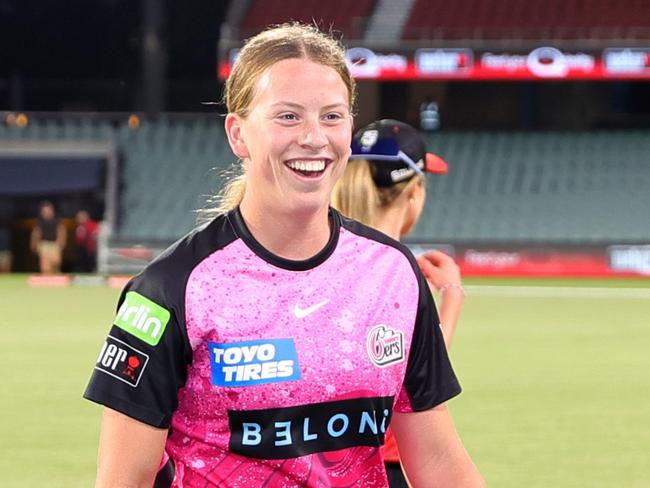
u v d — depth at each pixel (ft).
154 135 111.04
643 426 31.45
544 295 79.77
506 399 35.86
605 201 104.58
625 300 75.66
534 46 95.50
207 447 9.31
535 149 109.40
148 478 9.30
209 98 128.57
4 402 35.35
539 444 28.96
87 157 110.01
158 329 9.06
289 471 9.28
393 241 9.76
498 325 59.47
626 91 112.78
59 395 36.76
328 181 9.02
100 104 132.26
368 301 9.37
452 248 96.22
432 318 9.84
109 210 105.09
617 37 108.06
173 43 128.57
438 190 106.22
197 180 107.45
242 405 9.15
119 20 129.49
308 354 9.17
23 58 130.31
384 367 9.40
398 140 13.52
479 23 111.45
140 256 98.07
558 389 37.96
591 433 30.40
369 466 9.56
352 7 113.80
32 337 53.67
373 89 109.81
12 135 109.70
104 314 65.62
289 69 8.84
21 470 25.99
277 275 9.22
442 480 10.07
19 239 112.88
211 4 127.54
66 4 128.47
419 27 110.73
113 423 9.19
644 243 94.27
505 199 105.29
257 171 9.05
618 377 40.78
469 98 113.29
